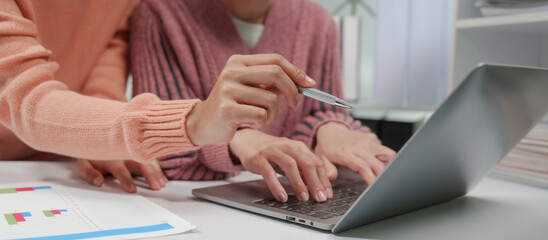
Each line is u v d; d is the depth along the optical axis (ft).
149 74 2.95
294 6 3.56
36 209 1.75
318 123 3.03
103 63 3.14
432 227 1.67
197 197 2.13
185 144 1.86
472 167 1.89
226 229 1.63
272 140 2.28
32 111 2.03
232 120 1.71
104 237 1.46
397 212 1.78
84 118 1.98
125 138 1.89
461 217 1.82
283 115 3.34
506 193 2.31
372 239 1.53
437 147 1.47
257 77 1.72
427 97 5.94
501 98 1.50
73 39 3.08
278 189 1.95
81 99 2.08
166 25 3.05
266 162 2.09
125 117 1.89
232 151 2.43
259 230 1.63
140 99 1.97
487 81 1.34
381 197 1.53
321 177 2.06
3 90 2.05
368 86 7.39
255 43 3.40
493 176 2.75
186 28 3.08
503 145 1.94
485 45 3.98
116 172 2.27
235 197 1.98
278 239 1.53
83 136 1.96
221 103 1.71
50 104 2.03
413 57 6.01
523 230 1.66
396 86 6.21
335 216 1.69
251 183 2.27
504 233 1.62
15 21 2.08
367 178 2.25
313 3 3.77
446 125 1.38
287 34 3.43
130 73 3.42
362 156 2.45
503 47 4.01
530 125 1.98
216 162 2.50
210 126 1.76
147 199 1.99
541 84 1.65
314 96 1.75
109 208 1.82
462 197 2.20
